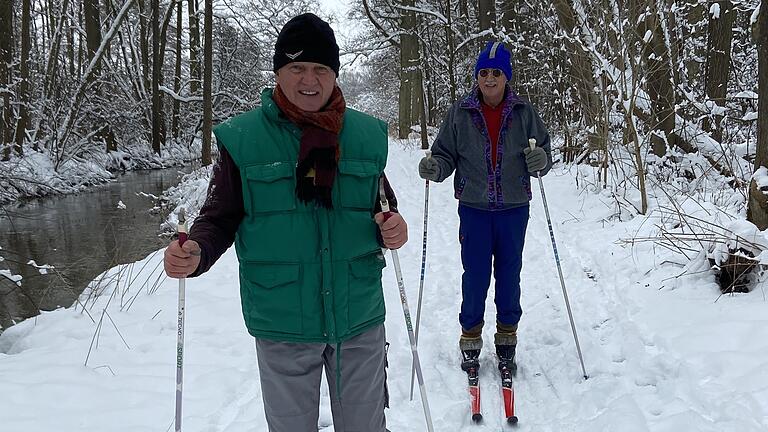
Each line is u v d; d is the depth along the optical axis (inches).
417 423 121.4
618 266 195.9
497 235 136.6
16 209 494.9
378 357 87.5
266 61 1115.3
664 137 286.0
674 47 287.7
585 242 235.0
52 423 116.3
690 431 102.6
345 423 88.5
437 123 1114.7
